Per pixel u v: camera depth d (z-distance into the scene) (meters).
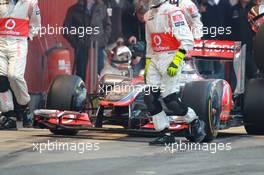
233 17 44.84
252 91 32.94
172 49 28.05
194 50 33.31
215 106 30.41
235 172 22.83
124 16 42.78
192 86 30.00
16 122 36.00
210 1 44.81
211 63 42.94
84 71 41.66
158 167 23.80
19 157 25.94
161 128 28.88
